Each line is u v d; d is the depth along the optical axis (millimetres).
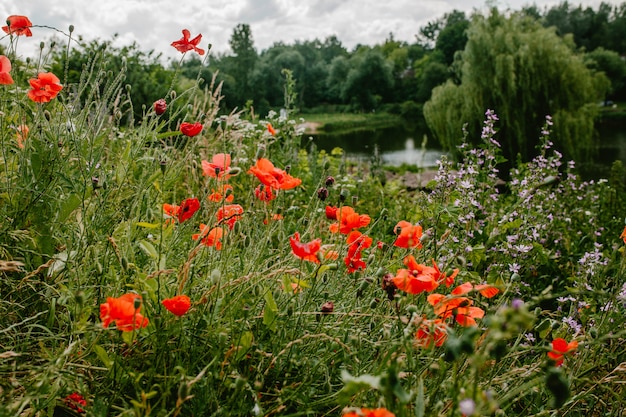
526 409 1915
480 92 14406
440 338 1591
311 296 1818
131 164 2375
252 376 1684
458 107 14914
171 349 1650
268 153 4492
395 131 45500
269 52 92312
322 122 58094
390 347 1477
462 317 1573
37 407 1367
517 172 4855
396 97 77625
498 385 1834
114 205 2299
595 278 2740
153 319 1542
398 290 1706
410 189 6738
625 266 2234
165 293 1724
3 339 1749
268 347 1768
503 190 8062
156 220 2203
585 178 12305
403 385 1600
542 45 13984
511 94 13797
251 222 2521
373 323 1971
